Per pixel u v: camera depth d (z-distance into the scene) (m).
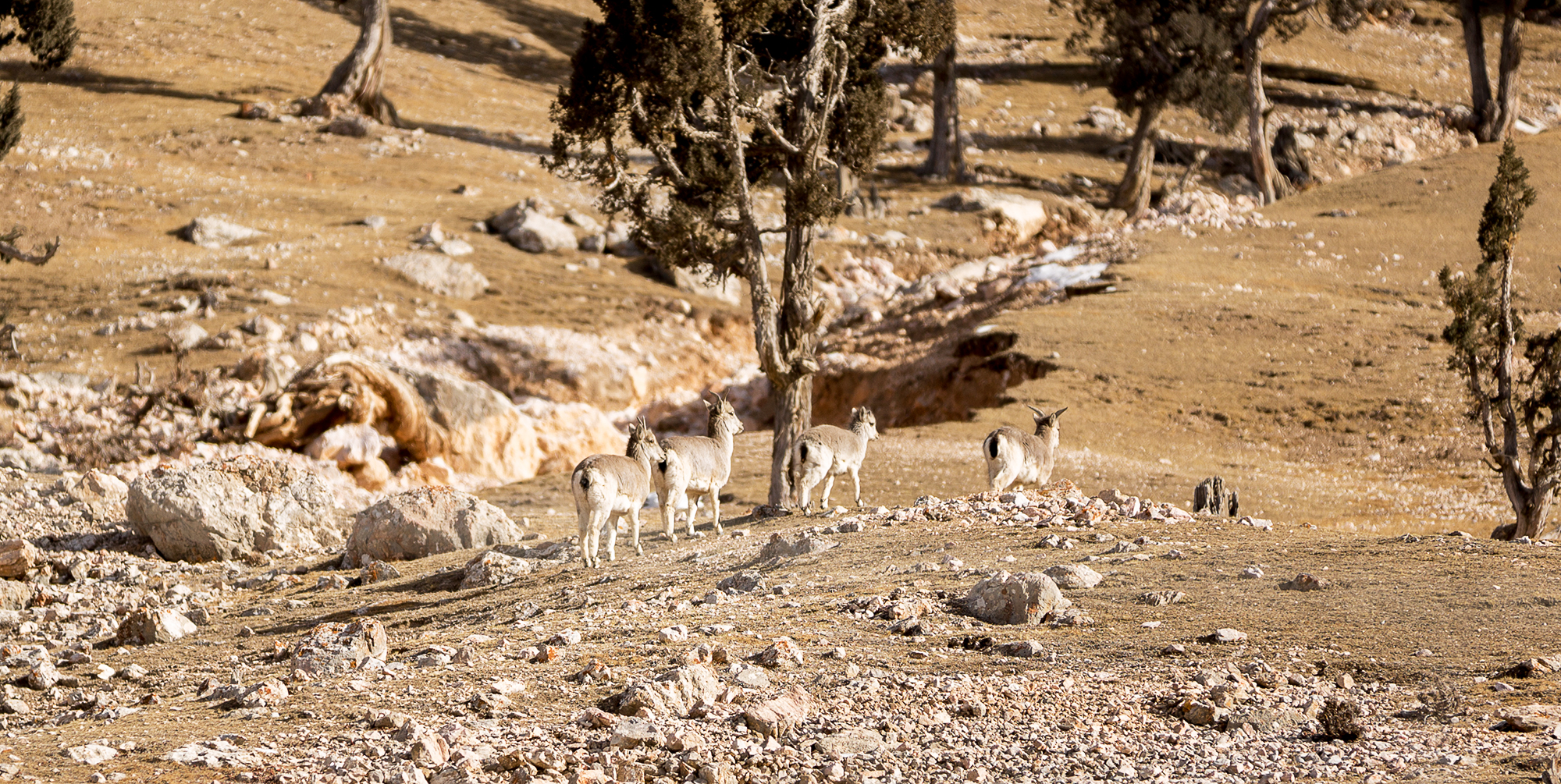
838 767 24.02
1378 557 41.66
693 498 65.31
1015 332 158.88
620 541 65.31
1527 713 25.45
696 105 88.88
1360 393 134.88
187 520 74.25
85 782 23.95
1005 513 56.69
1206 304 167.50
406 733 26.50
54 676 40.53
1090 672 31.27
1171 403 135.88
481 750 25.34
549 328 180.75
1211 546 46.06
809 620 38.59
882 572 45.72
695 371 186.00
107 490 84.94
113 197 199.00
